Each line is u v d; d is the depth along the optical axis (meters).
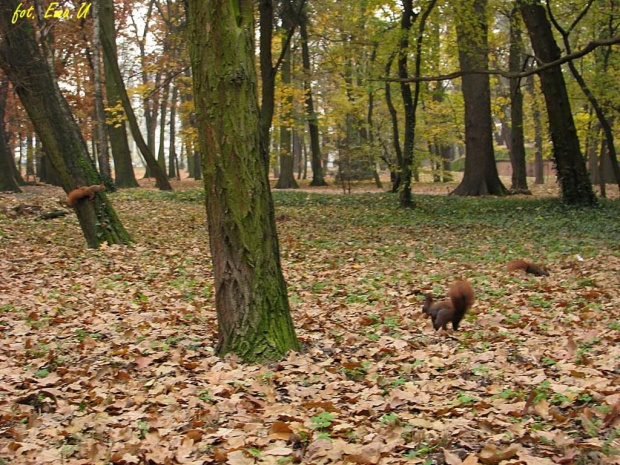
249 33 6.63
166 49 33.00
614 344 7.02
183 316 8.88
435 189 40.56
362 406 5.20
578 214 21.17
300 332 7.96
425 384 5.76
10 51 13.70
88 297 9.88
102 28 30.61
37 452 4.44
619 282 10.96
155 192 30.03
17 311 8.88
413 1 22.12
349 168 31.92
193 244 15.79
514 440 4.40
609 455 4.01
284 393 5.76
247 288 6.65
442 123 35.97
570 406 4.95
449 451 4.27
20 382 5.92
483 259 13.84
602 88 24.17
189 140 37.41
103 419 5.10
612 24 24.59
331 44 35.94
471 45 25.20
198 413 5.15
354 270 12.75
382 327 8.21
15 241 15.35
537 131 40.12
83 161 14.59
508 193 31.06
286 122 37.09
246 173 6.60
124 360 6.72
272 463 4.20
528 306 9.36
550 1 22.94
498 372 6.04
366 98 33.22
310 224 20.52
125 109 31.95
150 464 4.34
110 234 14.70
